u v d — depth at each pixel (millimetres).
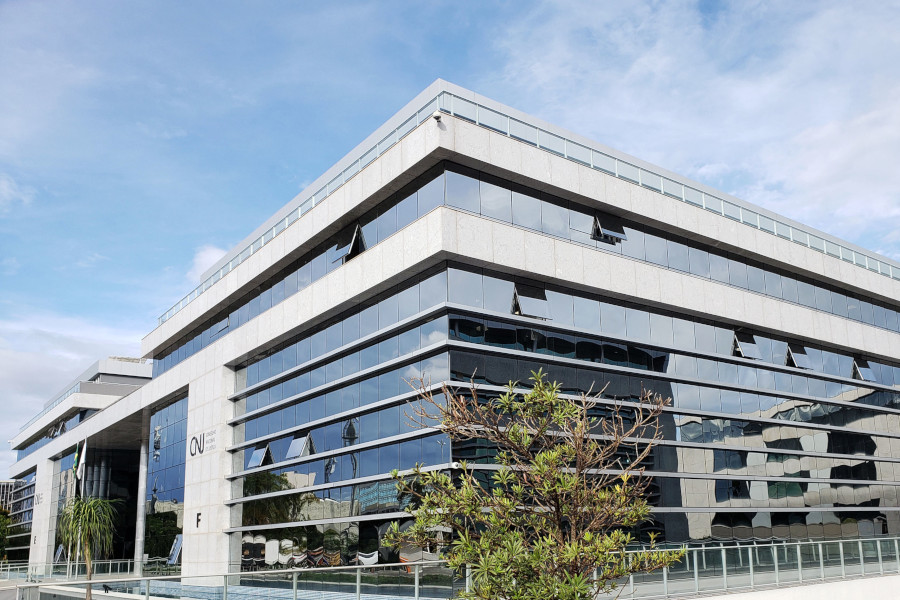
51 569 45375
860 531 32594
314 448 26797
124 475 57031
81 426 54312
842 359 34500
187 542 33312
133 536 56188
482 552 9797
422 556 21234
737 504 27688
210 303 34906
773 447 29891
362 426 24625
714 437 27688
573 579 9172
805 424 31281
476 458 21016
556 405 10594
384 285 23922
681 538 25469
